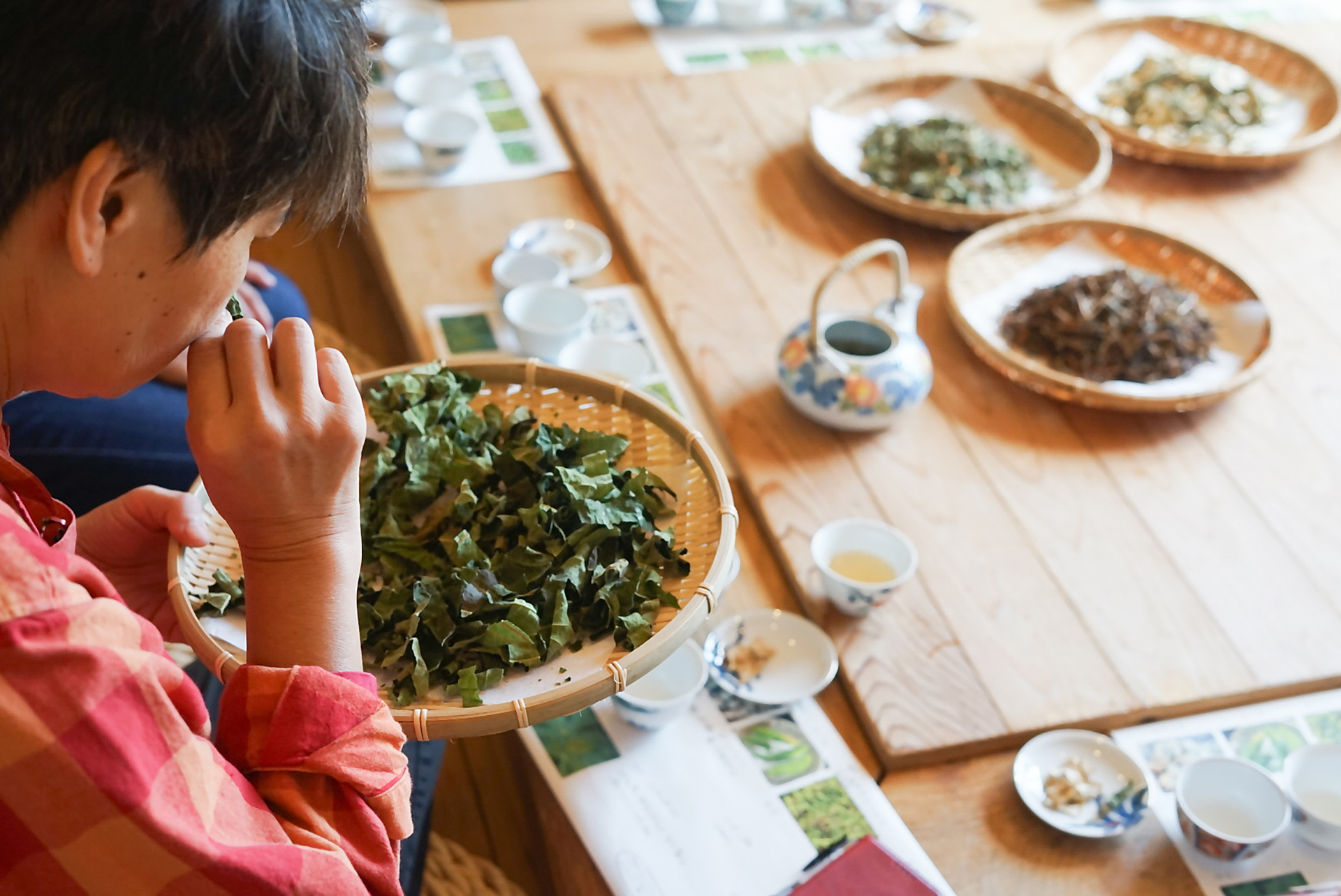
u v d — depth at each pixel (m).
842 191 2.09
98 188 0.62
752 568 1.45
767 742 1.24
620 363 1.68
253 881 0.68
